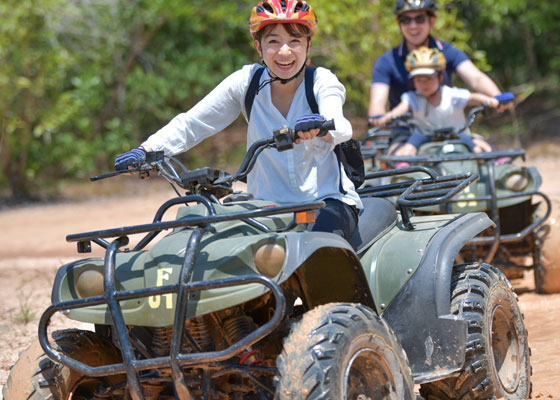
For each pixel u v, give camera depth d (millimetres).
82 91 34969
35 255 17531
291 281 5617
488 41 40656
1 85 31984
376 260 5945
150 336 5484
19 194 33719
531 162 30797
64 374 5316
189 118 6203
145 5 37750
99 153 36531
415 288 5727
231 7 38438
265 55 5895
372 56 23156
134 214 24156
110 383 5676
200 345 5242
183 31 40000
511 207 11453
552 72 41125
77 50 37906
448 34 21812
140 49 39344
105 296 4934
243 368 4969
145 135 39406
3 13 32031
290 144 5262
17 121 32812
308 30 5902
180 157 38156
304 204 5023
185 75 37938
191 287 4777
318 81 5957
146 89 37500
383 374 4934
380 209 6266
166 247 5160
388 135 12297
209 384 5059
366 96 23969
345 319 4754
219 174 5559
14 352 8945
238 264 4922
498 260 11531
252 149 5426
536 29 37375
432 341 5613
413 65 11430
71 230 21766
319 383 4461
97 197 32125
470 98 11508
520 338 6320
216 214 5148
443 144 10766
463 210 10562
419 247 5863
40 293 12516
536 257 10844
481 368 5684
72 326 10031
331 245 4992
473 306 5789
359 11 23062
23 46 32594
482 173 10664
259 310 5555
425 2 11945
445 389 5797
